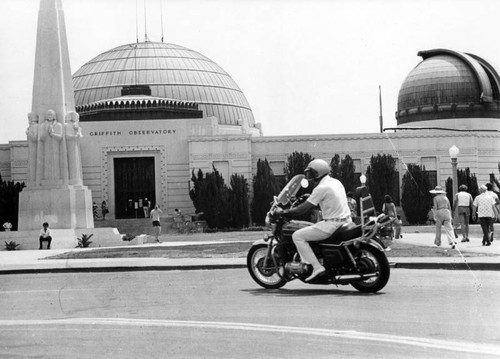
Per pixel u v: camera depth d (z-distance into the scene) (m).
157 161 69.50
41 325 12.31
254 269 16.39
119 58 86.25
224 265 21.95
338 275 15.22
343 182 64.94
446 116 76.31
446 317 12.07
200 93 85.00
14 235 39.09
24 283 19.67
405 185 65.62
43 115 40.31
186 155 69.38
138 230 60.78
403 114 78.81
